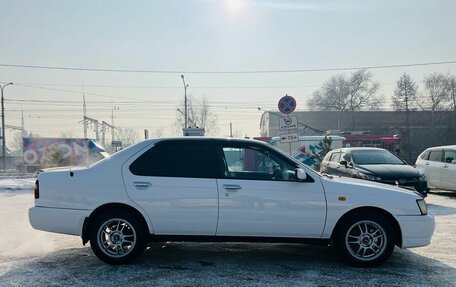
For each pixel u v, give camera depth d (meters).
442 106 65.31
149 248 6.02
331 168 13.03
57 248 6.06
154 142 5.33
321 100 74.38
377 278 4.67
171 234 5.10
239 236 5.08
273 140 21.67
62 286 4.37
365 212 5.11
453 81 64.50
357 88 70.81
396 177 10.09
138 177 5.13
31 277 4.67
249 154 5.26
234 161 5.25
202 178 5.11
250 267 5.09
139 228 5.10
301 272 4.89
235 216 5.02
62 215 5.07
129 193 5.07
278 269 5.01
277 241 5.11
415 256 5.66
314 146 20.20
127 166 5.19
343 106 71.50
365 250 5.11
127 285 4.39
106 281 4.52
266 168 5.23
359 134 33.47
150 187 5.07
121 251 5.14
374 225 5.10
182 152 5.26
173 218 5.05
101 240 5.11
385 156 11.82
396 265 5.21
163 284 4.43
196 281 4.54
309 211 5.05
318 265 5.20
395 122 69.25
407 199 5.13
